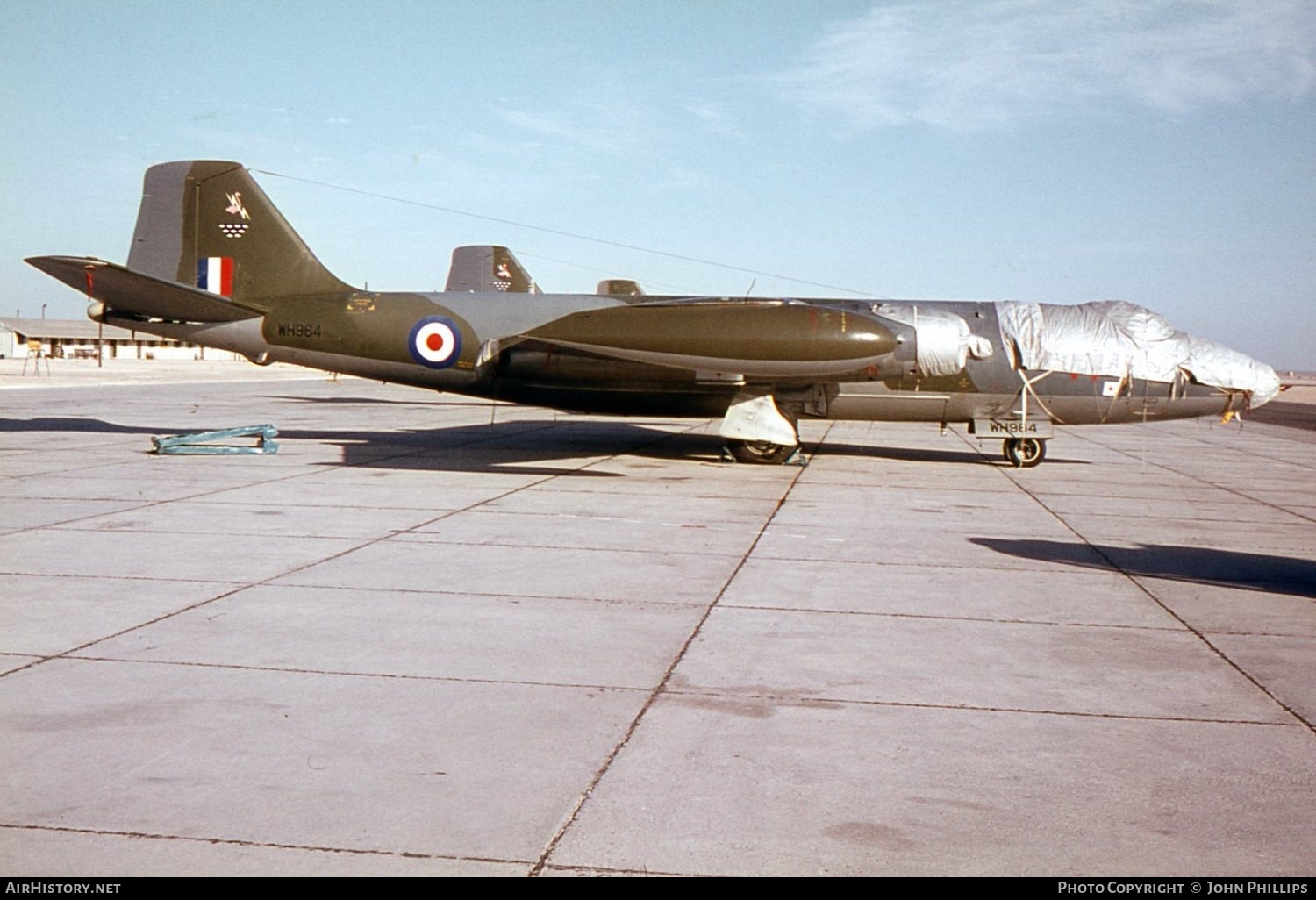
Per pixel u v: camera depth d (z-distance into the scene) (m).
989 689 6.26
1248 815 4.55
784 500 14.48
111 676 6.17
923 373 18.00
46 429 23.78
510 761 5.01
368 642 7.01
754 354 16.50
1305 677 6.60
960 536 11.81
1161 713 5.88
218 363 101.69
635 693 6.07
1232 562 10.52
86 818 4.30
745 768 4.98
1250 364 19.05
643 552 10.48
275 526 11.52
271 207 19.09
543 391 18.89
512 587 8.77
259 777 4.75
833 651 7.03
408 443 21.75
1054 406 19.00
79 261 17.39
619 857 4.05
